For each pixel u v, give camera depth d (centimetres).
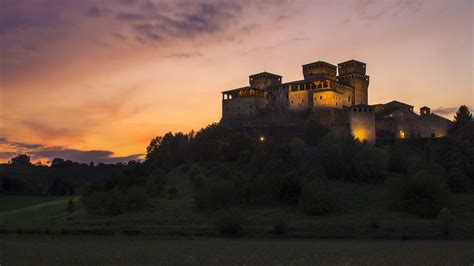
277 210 12888
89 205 13475
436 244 9012
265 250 7838
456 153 14762
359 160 15425
